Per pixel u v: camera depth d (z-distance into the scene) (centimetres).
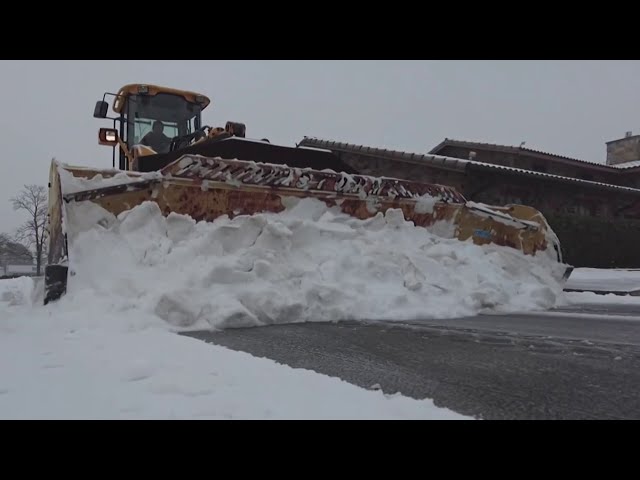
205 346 325
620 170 2461
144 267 457
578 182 1852
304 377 253
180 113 870
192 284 432
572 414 208
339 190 592
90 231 473
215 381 240
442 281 567
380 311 497
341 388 237
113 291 432
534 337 396
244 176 543
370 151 1894
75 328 379
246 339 364
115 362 274
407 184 640
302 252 524
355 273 527
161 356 290
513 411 211
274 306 445
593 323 498
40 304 462
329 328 427
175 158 649
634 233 1858
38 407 205
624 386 251
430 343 363
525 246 723
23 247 4475
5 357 287
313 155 707
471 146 2198
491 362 303
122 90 848
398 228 612
